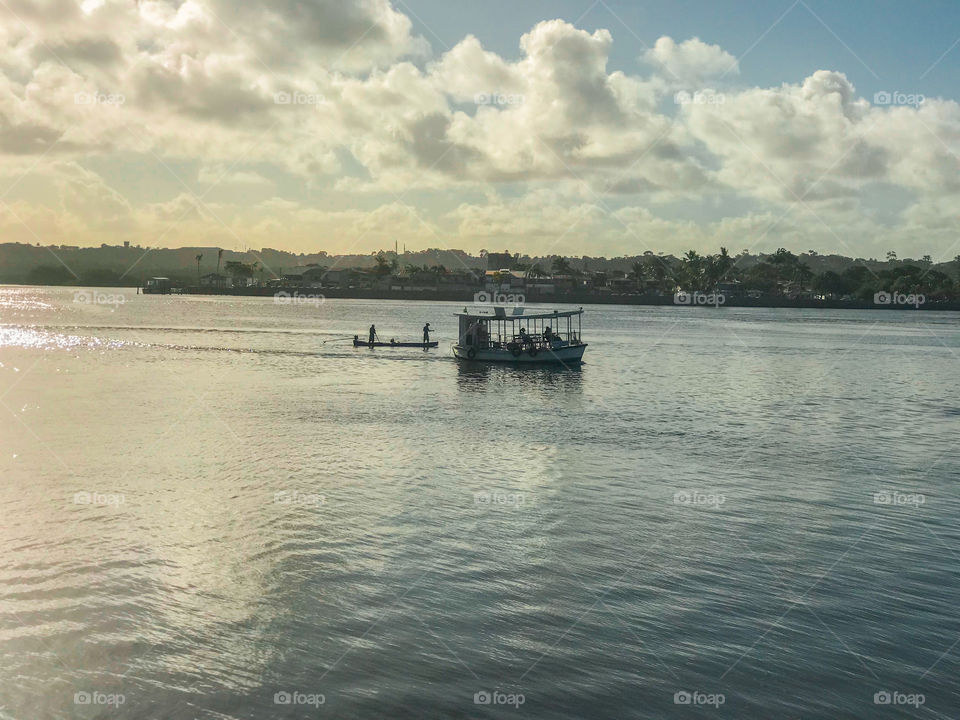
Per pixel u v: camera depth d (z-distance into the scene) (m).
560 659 15.45
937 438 38.97
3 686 14.08
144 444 33.53
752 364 80.06
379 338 100.75
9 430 35.97
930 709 13.92
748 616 17.45
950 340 123.31
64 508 24.03
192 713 13.43
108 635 15.98
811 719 13.57
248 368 66.00
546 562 20.44
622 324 161.12
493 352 73.62
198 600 17.67
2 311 157.12
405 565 20.02
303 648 15.66
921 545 22.20
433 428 39.25
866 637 16.53
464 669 15.00
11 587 18.09
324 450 33.22
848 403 52.06
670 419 43.91
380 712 13.55
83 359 69.62
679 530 23.23
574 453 33.78
